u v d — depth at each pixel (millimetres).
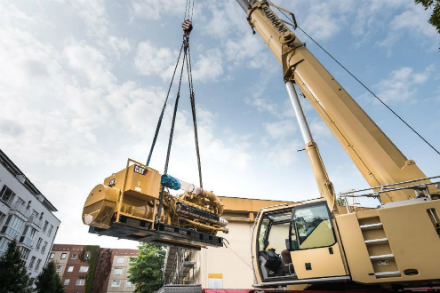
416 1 5555
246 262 14539
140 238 6801
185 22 10195
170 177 6969
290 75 7613
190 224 7543
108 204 5773
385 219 4242
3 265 21172
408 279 3914
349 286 5219
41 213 35125
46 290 29391
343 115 6027
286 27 8297
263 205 16188
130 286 54594
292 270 5504
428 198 4316
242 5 9898
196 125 9086
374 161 5402
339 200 5535
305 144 6508
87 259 55062
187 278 21094
